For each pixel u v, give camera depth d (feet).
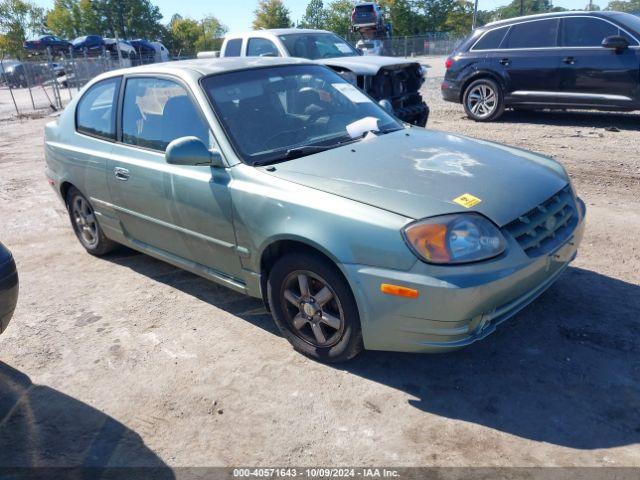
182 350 11.71
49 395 10.58
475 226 8.93
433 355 10.87
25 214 21.84
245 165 11.14
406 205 9.28
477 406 9.42
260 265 11.14
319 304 10.39
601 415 9.00
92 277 15.71
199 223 12.04
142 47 125.70
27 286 15.37
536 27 31.40
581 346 10.78
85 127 15.57
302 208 9.95
